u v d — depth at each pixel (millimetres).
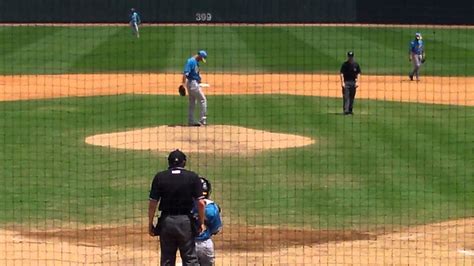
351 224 19203
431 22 72062
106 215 19875
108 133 29000
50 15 72625
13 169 24000
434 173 23500
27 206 20547
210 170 23859
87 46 57812
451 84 43219
